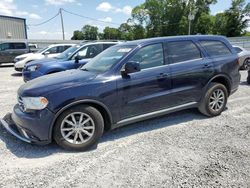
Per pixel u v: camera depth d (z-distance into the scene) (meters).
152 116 4.60
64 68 7.98
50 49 13.95
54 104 3.66
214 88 5.25
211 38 5.51
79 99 3.78
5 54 18.30
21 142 4.22
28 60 13.46
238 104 6.41
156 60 4.62
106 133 4.61
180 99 4.86
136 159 3.61
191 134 4.48
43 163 3.54
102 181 3.09
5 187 3.00
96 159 3.64
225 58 5.46
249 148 3.89
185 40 5.10
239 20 61.22
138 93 4.31
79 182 3.08
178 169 3.32
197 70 4.99
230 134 4.45
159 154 3.75
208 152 3.78
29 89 3.79
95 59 5.07
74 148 3.87
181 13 62.75
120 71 4.21
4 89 9.10
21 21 35.44
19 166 3.47
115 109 4.13
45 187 2.99
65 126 3.83
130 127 4.88
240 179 3.07
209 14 62.19
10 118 4.47
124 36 72.81
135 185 2.99
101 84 3.97
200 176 3.15
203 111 5.30
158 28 66.38
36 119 3.64
